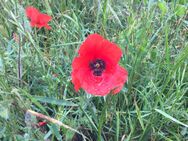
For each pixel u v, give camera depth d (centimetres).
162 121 30
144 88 31
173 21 37
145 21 34
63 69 33
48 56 34
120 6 40
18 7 29
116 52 24
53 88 30
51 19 35
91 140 30
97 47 24
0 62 27
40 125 29
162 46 36
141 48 30
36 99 27
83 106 28
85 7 39
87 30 35
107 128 31
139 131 31
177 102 32
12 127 27
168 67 31
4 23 33
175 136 30
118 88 25
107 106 28
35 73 33
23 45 33
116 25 38
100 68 25
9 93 26
